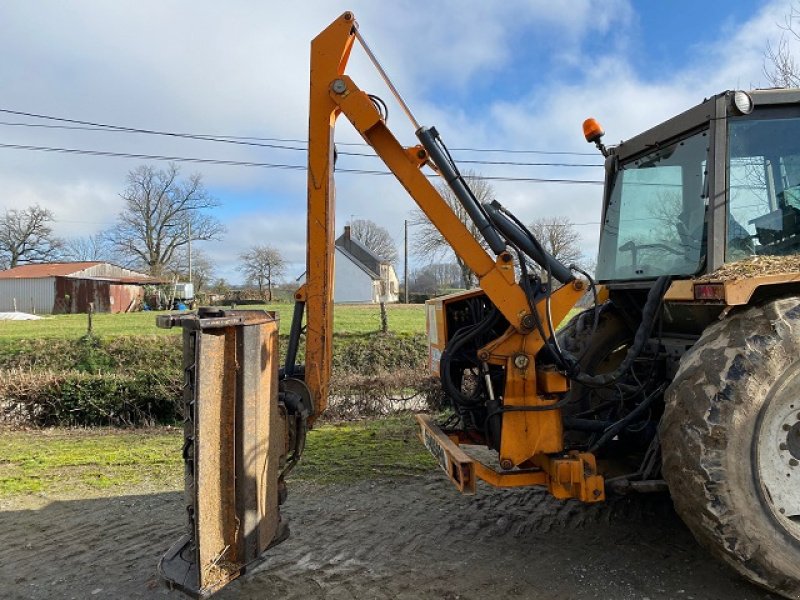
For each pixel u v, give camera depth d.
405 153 3.13
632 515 3.68
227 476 2.43
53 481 4.71
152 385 7.62
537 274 3.29
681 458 2.61
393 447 5.58
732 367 2.56
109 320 16.34
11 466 5.17
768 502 2.55
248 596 2.84
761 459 2.59
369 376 7.89
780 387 2.54
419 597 2.80
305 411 3.00
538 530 3.53
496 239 3.14
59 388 7.55
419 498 4.13
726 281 2.63
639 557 3.13
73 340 10.20
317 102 3.11
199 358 2.29
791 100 3.02
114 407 7.54
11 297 33.69
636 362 3.66
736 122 3.03
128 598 2.88
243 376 2.44
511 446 3.12
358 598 2.81
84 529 3.72
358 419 7.16
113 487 4.55
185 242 48.56
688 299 2.88
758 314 2.65
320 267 3.10
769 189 3.04
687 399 2.62
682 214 3.33
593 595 2.77
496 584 2.90
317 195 3.11
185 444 2.48
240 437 2.44
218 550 2.39
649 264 3.58
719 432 2.52
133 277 40.31
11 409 7.45
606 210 4.09
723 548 2.57
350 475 4.70
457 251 3.16
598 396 4.14
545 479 3.13
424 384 7.50
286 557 3.24
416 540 3.44
